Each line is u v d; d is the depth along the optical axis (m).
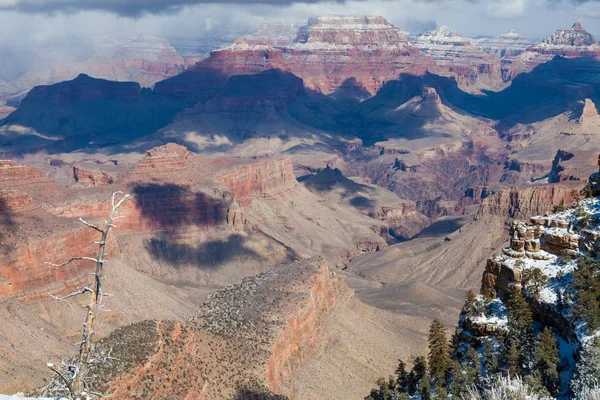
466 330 83.31
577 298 75.25
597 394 62.81
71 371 44.09
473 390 73.12
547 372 71.31
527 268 83.31
